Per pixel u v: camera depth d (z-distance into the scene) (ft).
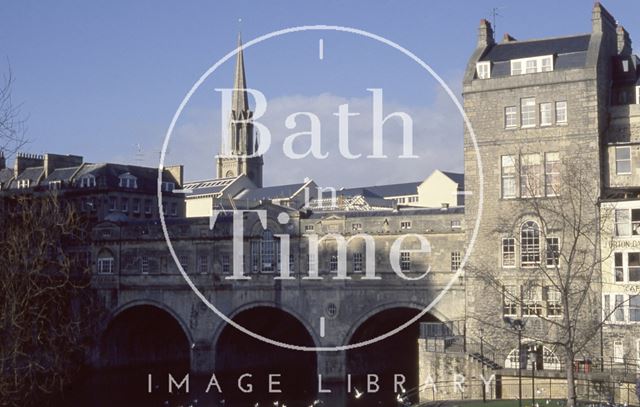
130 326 310.86
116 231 302.45
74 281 281.95
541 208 187.01
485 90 215.72
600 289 196.95
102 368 299.58
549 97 207.92
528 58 213.87
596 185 200.54
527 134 209.87
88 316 282.77
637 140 206.08
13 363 165.58
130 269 299.17
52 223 220.23
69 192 380.58
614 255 196.24
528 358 201.46
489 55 222.89
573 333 181.16
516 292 207.82
